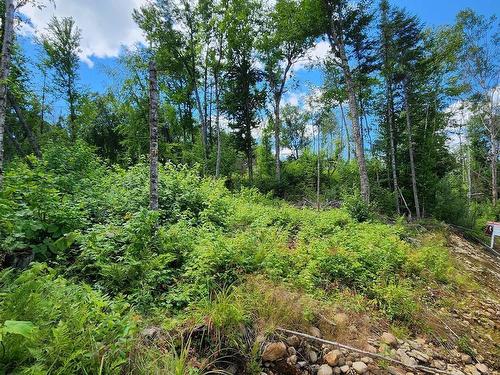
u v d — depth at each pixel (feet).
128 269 15.02
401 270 24.35
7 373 7.23
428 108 72.08
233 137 89.66
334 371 12.21
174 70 90.79
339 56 57.93
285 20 65.92
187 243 19.16
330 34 58.23
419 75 65.26
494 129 85.56
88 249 15.62
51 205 17.20
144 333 11.09
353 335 14.42
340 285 19.42
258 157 112.98
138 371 8.93
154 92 22.84
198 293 14.65
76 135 79.82
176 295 14.25
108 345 8.73
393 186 71.92
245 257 18.02
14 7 27.48
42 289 10.37
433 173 66.95
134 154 84.07
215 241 18.66
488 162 103.86
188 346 10.55
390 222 52.29
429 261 26.91
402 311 17.76
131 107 85.66
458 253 39.50
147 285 14.44
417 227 50.67
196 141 99.14
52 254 16.05
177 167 40.19
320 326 14.20
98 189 27.04
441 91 69.82
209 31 82.38
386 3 61.98
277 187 81.35
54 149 34.01
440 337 16.72
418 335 16.65
